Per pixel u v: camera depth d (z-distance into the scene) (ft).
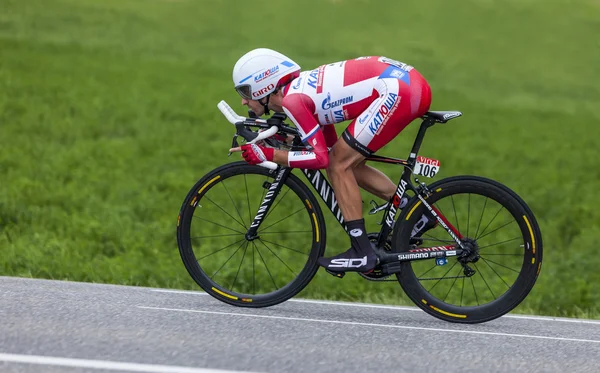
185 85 248.93
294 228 108.58
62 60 272.10
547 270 92.79
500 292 82.53
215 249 94.84
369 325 60.49
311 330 57.57
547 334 60.54
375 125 61.05
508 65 340.80
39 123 180.45
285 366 48.16
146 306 62.85
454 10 426.92
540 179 153.07
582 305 78.95
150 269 82.58
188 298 67.67
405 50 356.18
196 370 46.47
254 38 366.22
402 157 167.32
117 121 191.83
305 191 64.39
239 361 48.65
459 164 163.02
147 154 159.74
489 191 62.03
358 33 384.47
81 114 195.21
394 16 416.26
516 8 430.20
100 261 85.76
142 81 248.73
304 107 61.16
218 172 65.21
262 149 61.41
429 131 204.13
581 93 299.79
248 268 83.66
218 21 395.75
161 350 50.19
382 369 48.60
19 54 273.54
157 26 376.07
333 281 82.99
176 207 118.32
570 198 137.90
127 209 112.98
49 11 378.94
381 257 62.64
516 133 209.46
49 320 56.08
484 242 105.91
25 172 135.03
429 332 59.11
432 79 305.73
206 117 203.72
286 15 413.18
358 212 62.59
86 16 378.12
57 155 151.53
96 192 125.59
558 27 400.26
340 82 61.82
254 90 63.21
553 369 50.55
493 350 54.54
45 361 46.78
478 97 276.21
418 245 64.64
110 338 52.37
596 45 374.43
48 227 102.06
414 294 63.16
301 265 89.25
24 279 72.74
